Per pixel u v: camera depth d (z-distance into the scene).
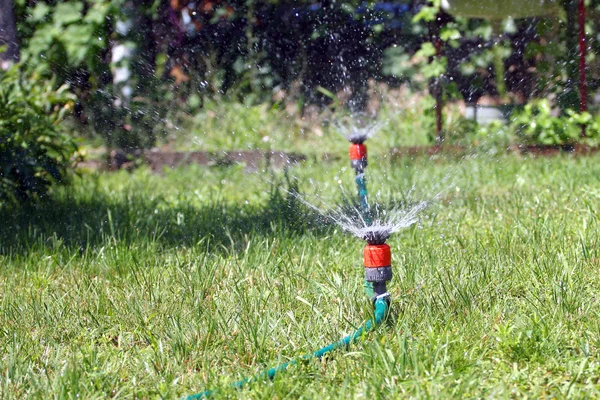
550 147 8.47
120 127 8.95
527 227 5.02
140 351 3.40
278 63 9.62
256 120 9.19
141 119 9.02
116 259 4.66
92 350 3.33
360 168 5.21
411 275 4.11
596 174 6.73
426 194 6.43
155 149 8.97
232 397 2.92
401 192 6.20
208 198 6.80
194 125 9.13
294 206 5.83
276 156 8.43
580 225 4.98
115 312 3.88
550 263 4.19
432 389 2.84
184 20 9.25
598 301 3.70
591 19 8.54
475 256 4.43
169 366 3.24
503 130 8.66
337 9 9.59
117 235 5.41
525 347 3.17
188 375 3.17
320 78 9.73
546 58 8.77
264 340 3.33
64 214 6.14
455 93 9.05
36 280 4.47
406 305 3.70
